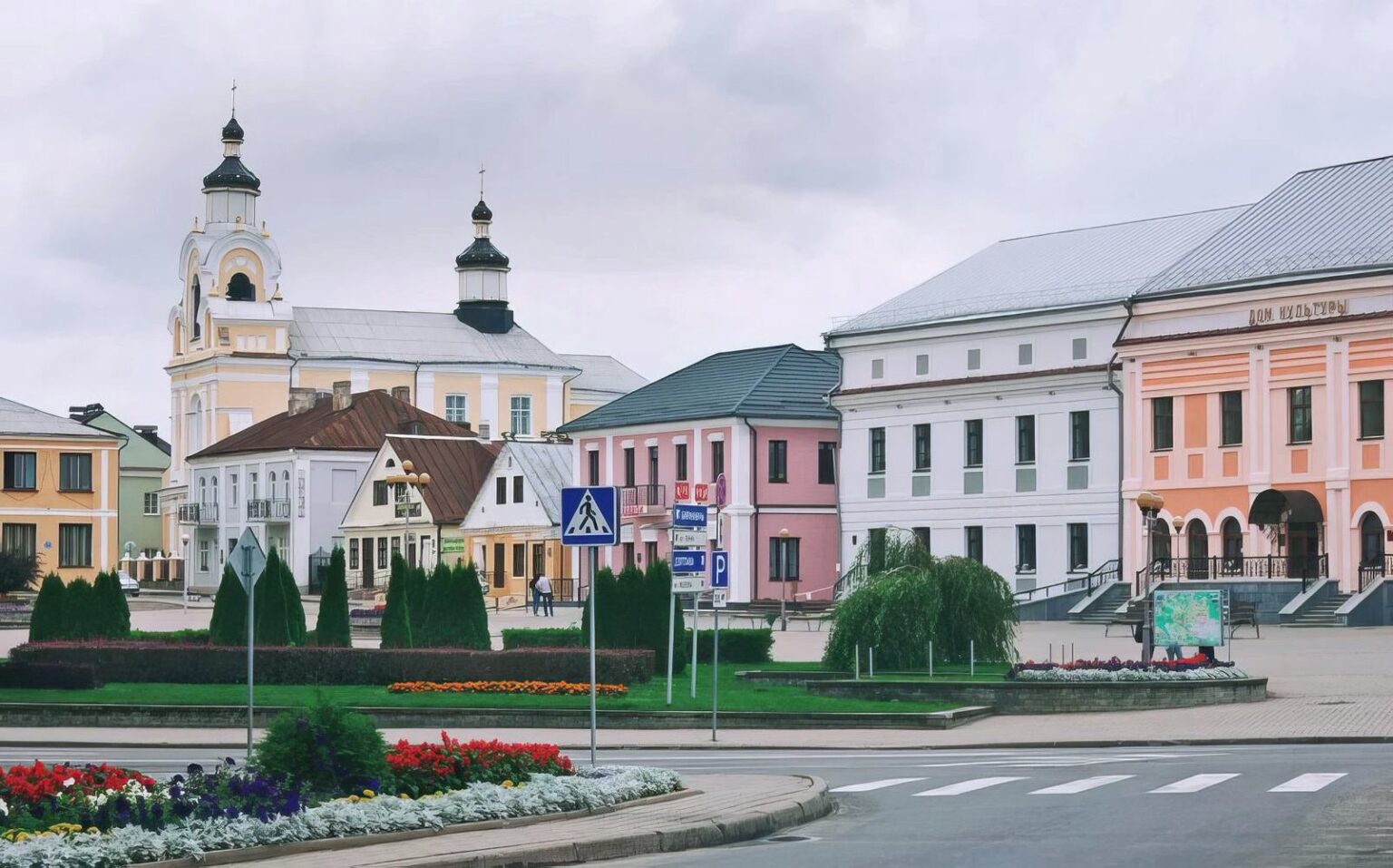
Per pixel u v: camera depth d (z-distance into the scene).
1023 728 32.88
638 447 87.81
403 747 19.94
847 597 43.28
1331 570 61.38
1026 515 72.31
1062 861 15.57
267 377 131.62
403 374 135.75
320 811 17.16
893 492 78.12
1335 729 30.25
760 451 82.00
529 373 139.62
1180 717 33.72
